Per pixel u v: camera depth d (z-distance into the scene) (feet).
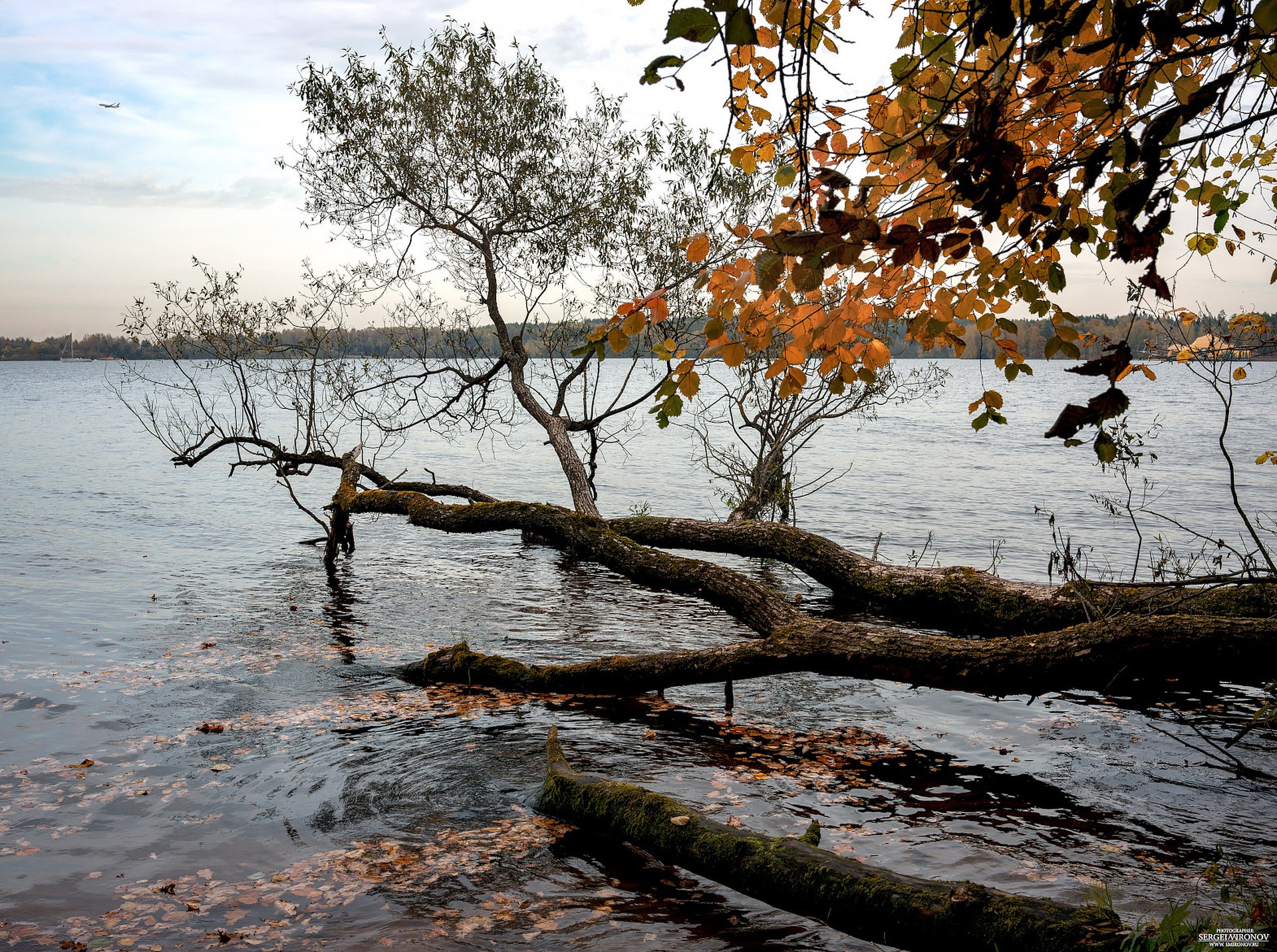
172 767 22.33
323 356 52.03
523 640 35.27
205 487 88.22
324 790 21.01
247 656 32.83
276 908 15.76
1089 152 8.70
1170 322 14.44
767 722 25.80
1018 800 20.21
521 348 51.49
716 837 16.40
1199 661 16.87
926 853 17.53
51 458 114.11
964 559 51.08
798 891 14.87
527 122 48.98
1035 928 12.10
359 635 36.24
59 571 48.98
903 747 23.76
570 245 49.96
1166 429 151.74
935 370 54.03
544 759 22.88
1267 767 22.00
